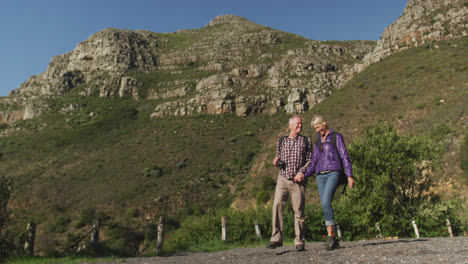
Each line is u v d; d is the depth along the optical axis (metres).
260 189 41.03
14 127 78.38
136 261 4.45
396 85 50.97
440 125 28.50
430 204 9.75
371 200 9.85
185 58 108.19
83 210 37.03
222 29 144.88
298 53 98.25
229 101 78.50
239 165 54.78
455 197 16.92
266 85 86.00
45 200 41.88
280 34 126.12
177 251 8.26
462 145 22.50
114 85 92.81
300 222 3.38
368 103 49.97
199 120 75.44
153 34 144.75
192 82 94.19
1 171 51.78
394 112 43.84
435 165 10.67
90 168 53.94
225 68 101.25
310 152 3.42
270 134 66.12
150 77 98.56
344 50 99.75
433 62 51.06
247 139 65.38
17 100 96.56
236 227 10.52
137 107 86.19
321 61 91.00
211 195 45.56
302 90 76.00
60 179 49.19
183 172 52.19
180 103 83.31
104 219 36.66
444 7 62.72
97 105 85.38
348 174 3.07
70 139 67.00
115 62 99.38
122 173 51.44
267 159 52.53
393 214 9.81
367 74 62.47
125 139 67.69
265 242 9.57
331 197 3.16
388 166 10.22
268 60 99.94
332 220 3.16
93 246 6.63
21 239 5.61
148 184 47.16
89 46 107.56
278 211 3.56
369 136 11.40
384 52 66.75
